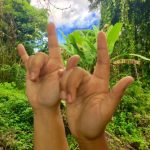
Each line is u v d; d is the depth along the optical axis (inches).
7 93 70.3
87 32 78.0
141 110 74.4
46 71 12.8
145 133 67.6
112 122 66.6
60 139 12.8
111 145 58.1
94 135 11.0
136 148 62.2
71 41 67.9
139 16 113.7
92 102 11.2
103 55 11.6
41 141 12.8
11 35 95.1
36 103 12.8
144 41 110.0
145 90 90.2
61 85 11.4
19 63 91.0
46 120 12.8
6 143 51.3
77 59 11.4
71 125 11.4
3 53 92.4
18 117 59.0
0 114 60.2
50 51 13.0
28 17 116.2
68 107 11.6
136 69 93.4
